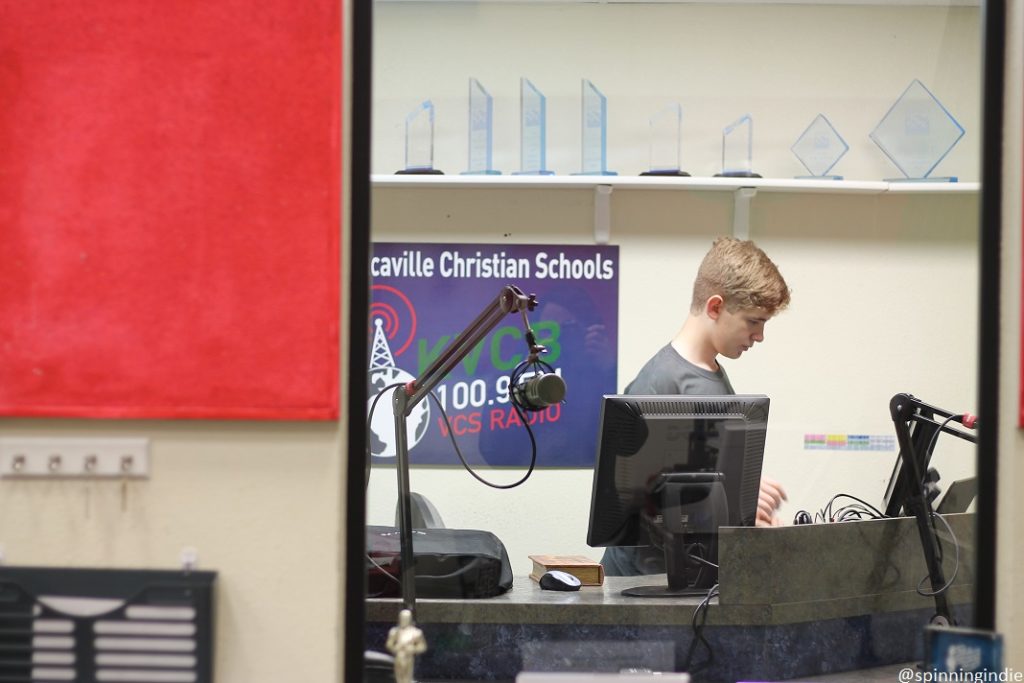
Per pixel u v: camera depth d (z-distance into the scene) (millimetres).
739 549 2057
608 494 2209
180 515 1700
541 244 3424
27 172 1688
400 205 3408
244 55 1693
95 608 1667
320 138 1692
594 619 2035
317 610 1690
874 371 3451
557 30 3432
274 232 1688
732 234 3439
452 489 3307
